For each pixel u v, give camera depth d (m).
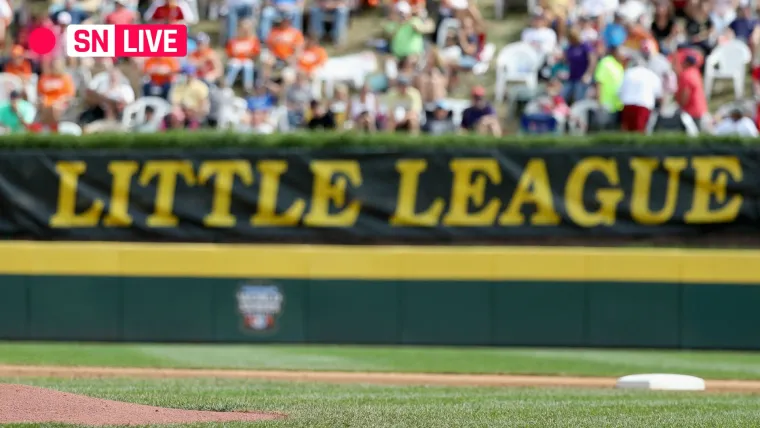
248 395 34.28
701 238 54.38
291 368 45.50
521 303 52.50
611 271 52.16
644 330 52.00
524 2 80.75
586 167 54.81
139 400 30.98
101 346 52.94
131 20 69.62
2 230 56.56
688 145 54.47
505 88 70.88
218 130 57.16
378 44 74.38
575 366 47.16
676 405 33.06
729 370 46.00
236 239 56.03
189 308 53.59
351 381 41.88
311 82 69.06
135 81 66.81
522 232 55.09
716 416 30.06
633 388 39.66
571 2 72.56
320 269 53.16
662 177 54.50
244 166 56.09
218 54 74.50
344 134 56.34
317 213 55.81
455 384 41.50
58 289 53.84
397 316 52.91
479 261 52.59
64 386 36.53
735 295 51.62
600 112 62.41
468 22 73.62
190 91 64.00
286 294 53.28
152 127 63.19
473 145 55.66
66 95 65.88
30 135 57.31
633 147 54.84
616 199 54.62
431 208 55.34
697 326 51.78
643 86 60.09
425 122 61.88
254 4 74.31
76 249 53.75
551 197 54.91
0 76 66.94
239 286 53.53
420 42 72.69
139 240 56.31
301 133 56.69
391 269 52.94
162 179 56.38
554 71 68.50
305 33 77.06
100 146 57.12
